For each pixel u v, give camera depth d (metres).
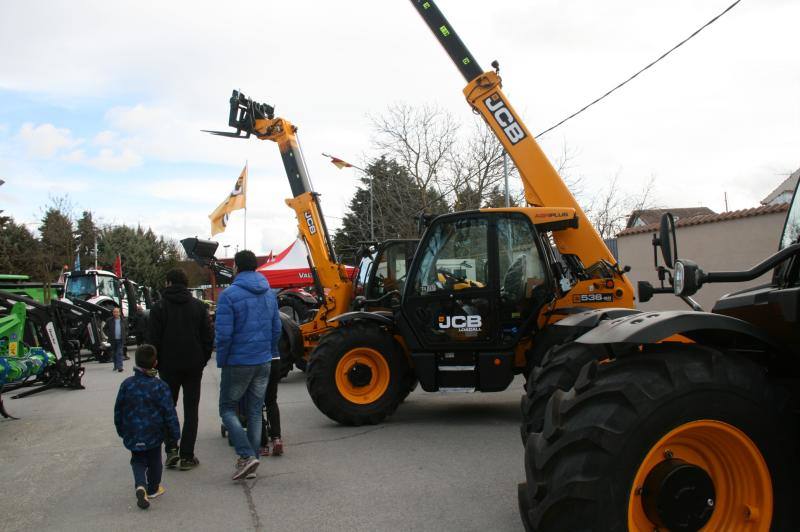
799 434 2.87
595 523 2.69
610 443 2.71
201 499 4.87
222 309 5.29
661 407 2.72
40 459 6.34
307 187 10.86
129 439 4.74
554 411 3.04
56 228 36.81
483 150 24.97
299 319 14.18
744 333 2.94
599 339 3.11
